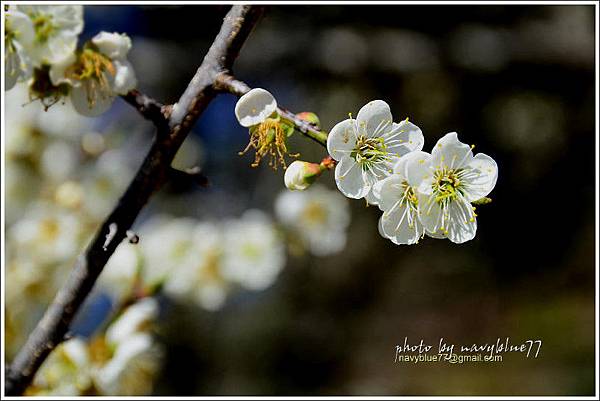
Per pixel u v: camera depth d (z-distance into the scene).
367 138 1.91
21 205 4.16
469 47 8.46
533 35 8.65
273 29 8.41
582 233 9.40
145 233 4.07
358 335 8.70
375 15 8.48
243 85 1.99
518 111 8.78
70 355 2.86
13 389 2.26
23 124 4.20
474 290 9.29
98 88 2.32
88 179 4.28
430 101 8.59
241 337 7.95
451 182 1.91
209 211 7.76
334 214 4.49
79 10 2.33
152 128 5.82
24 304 3.83
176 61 8.26
